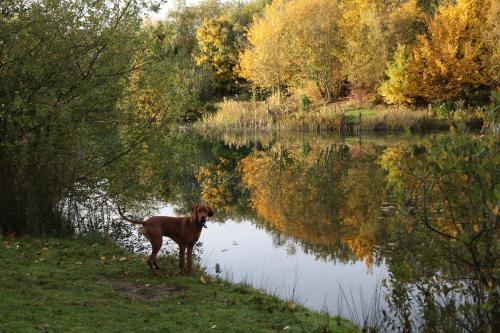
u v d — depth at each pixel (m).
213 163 27.86
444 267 5.19
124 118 12.19
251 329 5.91
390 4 48.75
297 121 42.94
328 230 13.43
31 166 10.48
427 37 45.12
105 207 12.66
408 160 5.23
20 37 10.62
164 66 12.52
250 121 45.00
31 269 7.68
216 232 13.62
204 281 7.71
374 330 6.29
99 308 6.16
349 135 38.81
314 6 48.91
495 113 4.98
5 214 10.32
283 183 21.05
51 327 5.32
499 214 4.48
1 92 10.68
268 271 9.88
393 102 43.03
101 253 9.12
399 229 5.56
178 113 12.66
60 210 10.84
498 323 4.96
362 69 44.75
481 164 4.64
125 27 11.75
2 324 5.27
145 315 6.09
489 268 4.84
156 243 7.89
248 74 53.50
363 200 16.80
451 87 40.81
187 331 5.66
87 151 11.84
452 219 5.14
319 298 8.18
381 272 9.78
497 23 38.62
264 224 14.46
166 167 12.99
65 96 11.25
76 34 11.22
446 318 5.23
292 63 50.22
